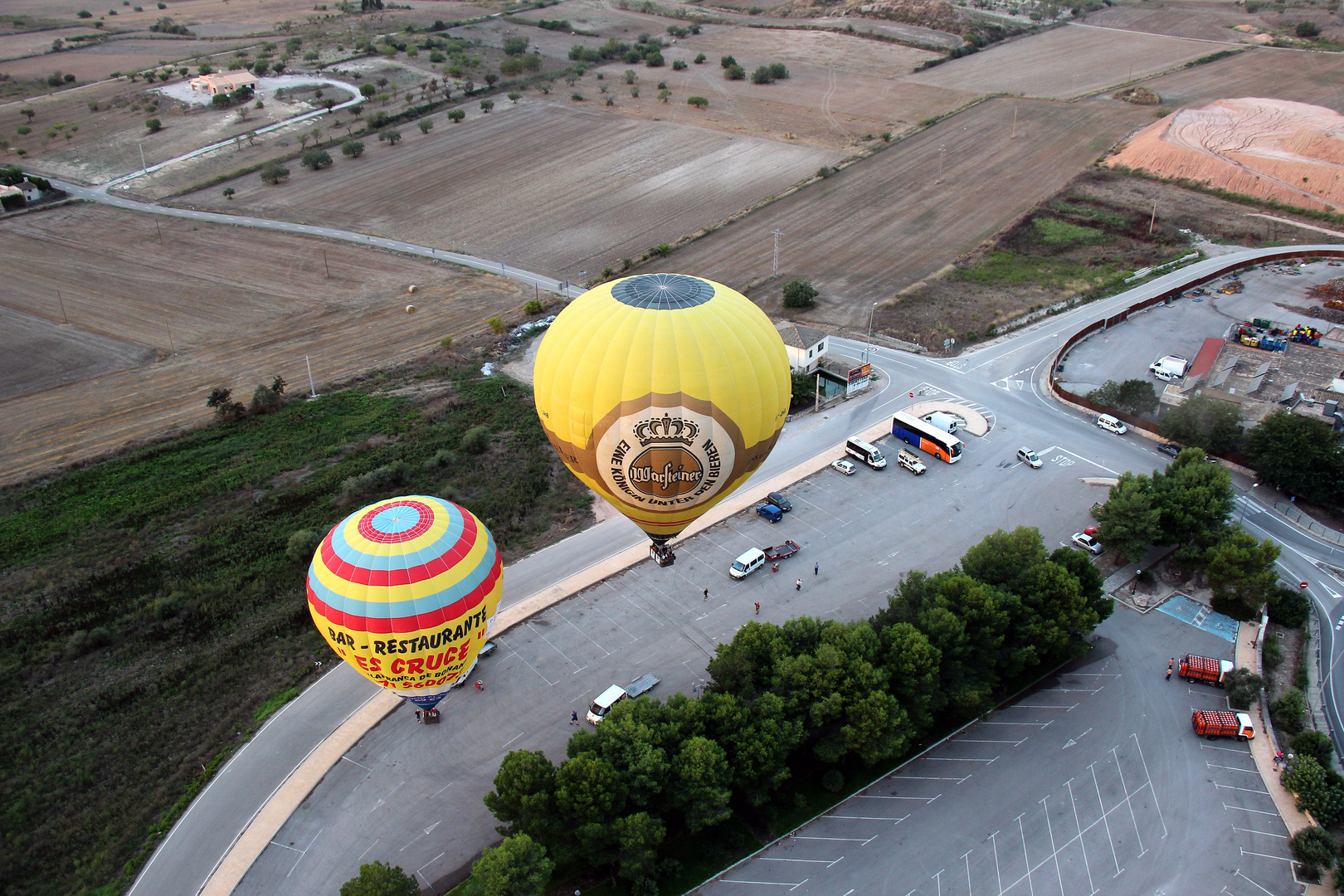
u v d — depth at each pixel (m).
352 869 55.88
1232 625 72.38
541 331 125.75
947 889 53.88
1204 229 147.62
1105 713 65.12
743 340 55.31
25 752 63.69
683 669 69.19
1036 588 66.31
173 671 70.38
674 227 159.62
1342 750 61.81
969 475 91.50
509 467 95.44
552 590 77.75
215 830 58.56
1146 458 93.38
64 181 194.25
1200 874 54.56
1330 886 53.59
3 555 84.06
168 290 143.38
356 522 58.97
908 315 124.69
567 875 54.66
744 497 89.19
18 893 54.91
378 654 57.38
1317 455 83.75
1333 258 135.88
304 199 179.12
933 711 63.47
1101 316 121.31
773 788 57.03
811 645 63.28
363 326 130.38
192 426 106.25
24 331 130.75
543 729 64.75
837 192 171.38
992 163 181.12
